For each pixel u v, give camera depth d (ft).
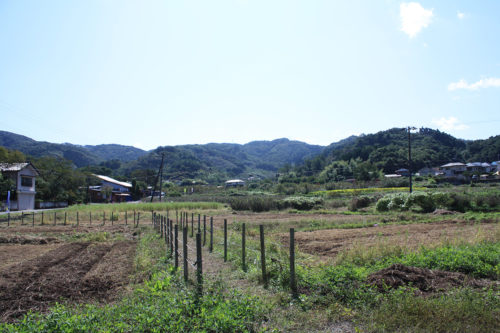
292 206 118.83
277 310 20.38
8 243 54.08
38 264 35.88
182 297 20.47
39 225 84.74
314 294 22.25
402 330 16.71
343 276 23.67
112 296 24.85
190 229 64.39
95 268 34.30
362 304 20.15
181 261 34.73
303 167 411.34
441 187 182.91
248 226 66.85
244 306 19.02
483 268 25.44
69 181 213.05
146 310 18.49
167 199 203.21
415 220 72.08
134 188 302.25
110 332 16.06
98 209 120.78
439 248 32.42
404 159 292.61
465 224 62.23
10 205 147.54
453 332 16.20
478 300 19.03
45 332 15.85
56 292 25.99
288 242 47.98
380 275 23.44
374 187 209.87
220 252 39.45
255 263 31.81
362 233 54.19
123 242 52.24
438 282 22.63
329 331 17.49
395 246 33.99
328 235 53.11
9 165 158.40
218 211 116.37
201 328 16.75
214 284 24.44
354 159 345.72
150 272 30.76
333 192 179.32
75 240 55.83
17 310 21.79
